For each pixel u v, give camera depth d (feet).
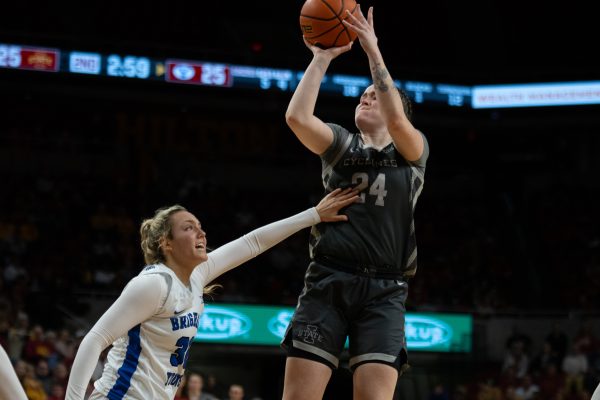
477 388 54.75
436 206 78.02
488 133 74.08
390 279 14.01
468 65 80.23
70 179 71.15
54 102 66.80
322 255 14.14
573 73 72.08
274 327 54.80
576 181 79.66
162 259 14.17
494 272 69.36
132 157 74.43
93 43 65.98
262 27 78.84
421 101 71.92
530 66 80.28
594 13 77.92
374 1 79.87
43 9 75.00
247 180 78.43
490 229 75.72
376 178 14.02
